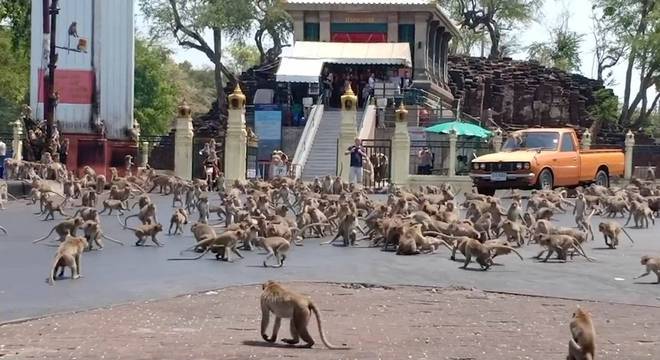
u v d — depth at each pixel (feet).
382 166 121.70
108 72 123.34
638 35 212.64
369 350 29.73
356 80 166.20
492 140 138.31
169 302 38.40
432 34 181.27
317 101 153.58
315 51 161.38
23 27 163.32
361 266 49.49
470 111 202.28
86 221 55.06
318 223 63.21
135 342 30.68
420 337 32.35
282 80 155.43
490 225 60.59
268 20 220.23
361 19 173.37
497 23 258.98
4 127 218.38
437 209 65.05
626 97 223.30
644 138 203.92
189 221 71.97
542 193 85.05
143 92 266.98
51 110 109.40
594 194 87.81
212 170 116.26
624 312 38.11
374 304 39.17
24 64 209.15
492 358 29.07
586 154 109.81
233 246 51.11
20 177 101.40
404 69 167.12
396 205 66.13
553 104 206.69
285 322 34.47
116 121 124.57
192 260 50.16
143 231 56.49
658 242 63.62
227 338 31.32
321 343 30.68
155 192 104.47
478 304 39.45
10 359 28.12
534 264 51.42
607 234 60.13
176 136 122.42
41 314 35.50
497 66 218.18
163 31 213.66
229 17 209.56
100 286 41.73
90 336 31.71
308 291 41.93
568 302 40.27
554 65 272.72
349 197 74.84
